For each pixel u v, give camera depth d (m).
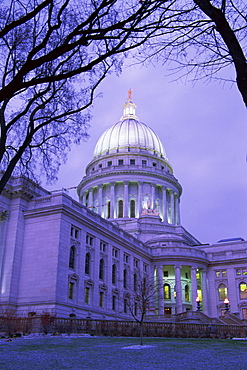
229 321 64.88
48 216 57.69
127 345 27.22
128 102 141.62
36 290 53.78
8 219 58.84
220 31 6.54
